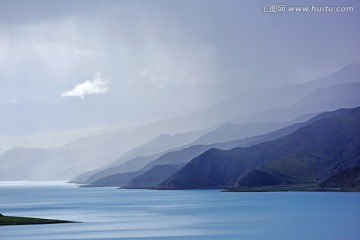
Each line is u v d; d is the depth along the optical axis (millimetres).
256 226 117688
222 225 120812
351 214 139375
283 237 98125
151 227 116562
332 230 107000
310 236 98562
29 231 106188
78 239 95688
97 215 152750
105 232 106062
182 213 157125
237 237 99500
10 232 104562
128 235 101812
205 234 103812
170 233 105875
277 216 140000
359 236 97625
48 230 108062
